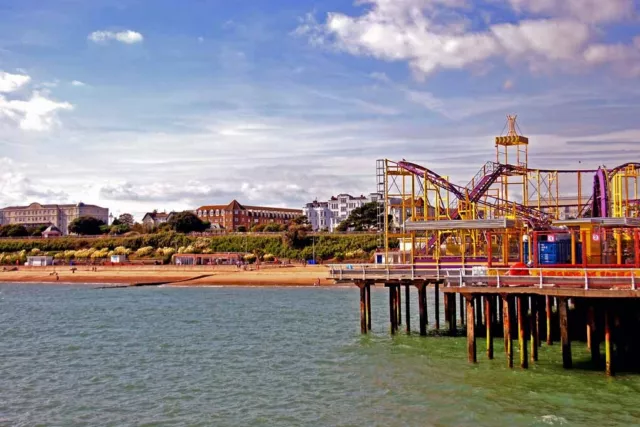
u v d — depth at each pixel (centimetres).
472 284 3744
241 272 12038
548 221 5638
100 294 9906
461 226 4644
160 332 5819
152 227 18875
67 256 16238
